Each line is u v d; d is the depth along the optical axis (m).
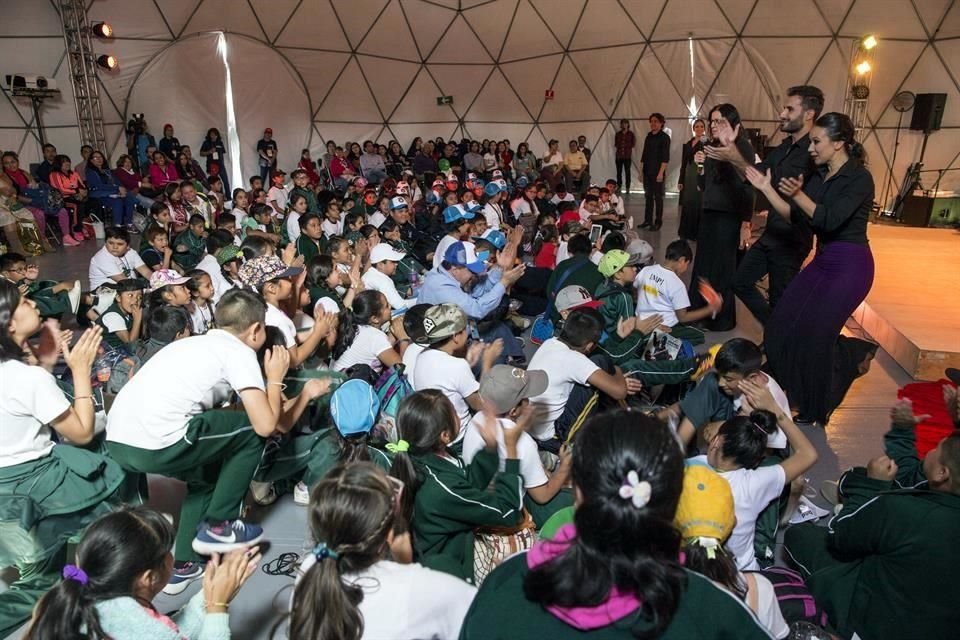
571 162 16.81
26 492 2.65
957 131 14.41
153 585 1.97
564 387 3.59
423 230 10.32
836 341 4.31
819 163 3.94
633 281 5.51
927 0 14.11
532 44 17.81
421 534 2.51
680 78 16.64
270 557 3.12
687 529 2.02
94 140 14.39
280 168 17.23
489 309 4.80
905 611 2.15
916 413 3.38
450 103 18.81
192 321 4.69
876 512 2.21
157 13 14.91
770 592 2.18
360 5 16.83
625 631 1.17
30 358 2.88
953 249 8.92
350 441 2.95
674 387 4.48
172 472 2.77
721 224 6.20
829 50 15.23
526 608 1.23
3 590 2.94
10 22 13.34
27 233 10.49
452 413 2.51
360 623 1.66
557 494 3.04
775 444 3.14
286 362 2.92
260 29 16.12
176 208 9.66
